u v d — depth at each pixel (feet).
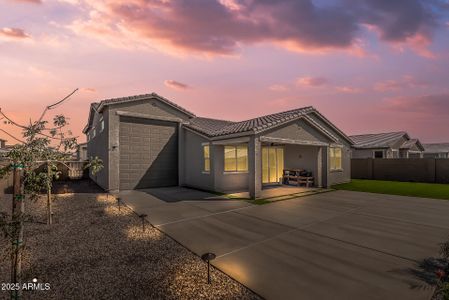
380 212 28.43
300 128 44.80
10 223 10.91
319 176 49.16
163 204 32.94
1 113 11.66
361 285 12.52
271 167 55.01
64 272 13.98
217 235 20.42
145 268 14.48
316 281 12.94
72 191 45.37
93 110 61.67
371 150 80.12
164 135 52.26
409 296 11.54
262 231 21.45
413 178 62.34
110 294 11.79
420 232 21.02
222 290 12.14
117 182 44.96
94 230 21.67
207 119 64.28
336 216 26.58
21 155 12.05
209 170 45.21
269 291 12.01
